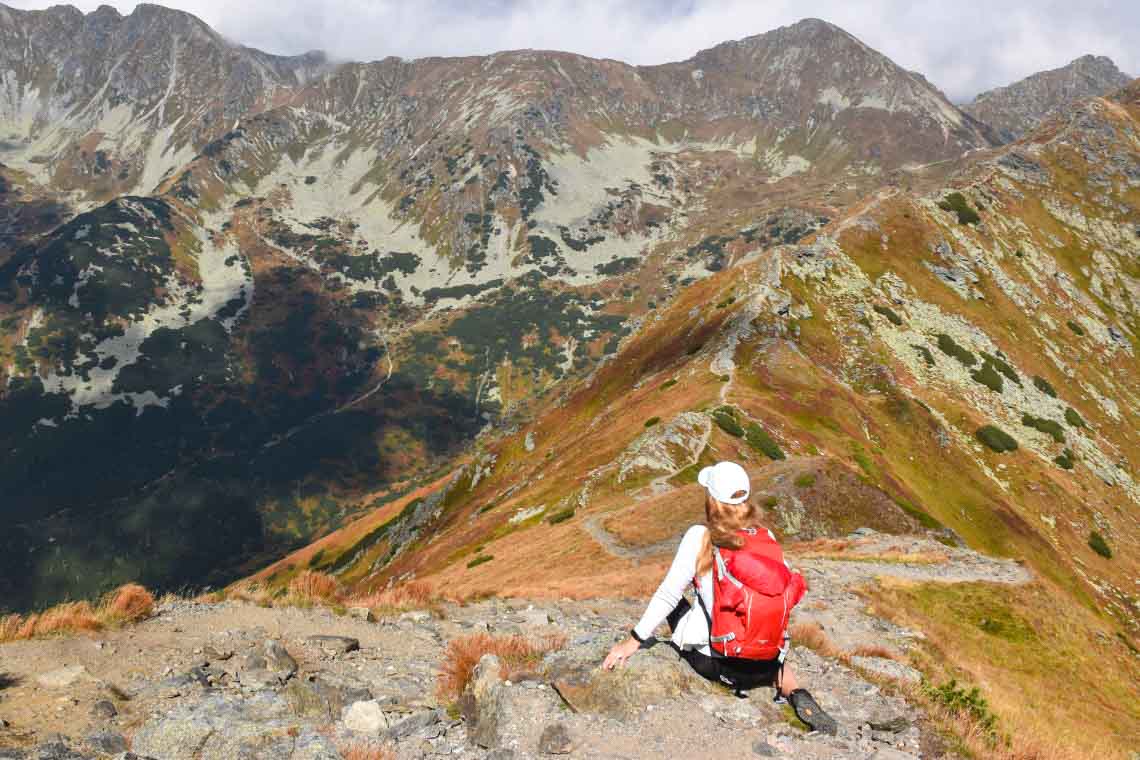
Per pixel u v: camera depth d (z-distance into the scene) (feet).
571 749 18.21
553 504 189.57
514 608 50.93
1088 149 529.86
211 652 29.30
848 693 26.71
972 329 350.64
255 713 21.15
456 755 19.69
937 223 419.74
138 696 23.99
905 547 111.86
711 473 17.28
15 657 26.04
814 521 156.66
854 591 75.20
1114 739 63.26
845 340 310.45
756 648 16.39
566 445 274.36
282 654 28.43
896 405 269.64
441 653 33.45
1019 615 83.92
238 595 39.99
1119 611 223.71
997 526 231.09
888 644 53.16
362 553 418.51
